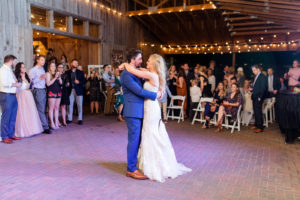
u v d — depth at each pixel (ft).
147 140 11.02
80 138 17.69
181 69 26.21
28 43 23.90
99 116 26.35
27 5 23.63
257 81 20.08
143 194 9.61
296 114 16.56
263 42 43.45
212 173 11.78
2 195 9.30
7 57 15.98
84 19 31.53
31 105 17.71
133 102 10.85
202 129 21.24
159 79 11.37
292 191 10.05
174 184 10.55
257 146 16.34
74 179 10.83
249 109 22.47
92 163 12.85
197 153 14.74
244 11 23.08
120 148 15.52
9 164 12.43
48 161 12.99
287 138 17.20
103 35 35.32
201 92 25.09
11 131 16.60
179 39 48.21
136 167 11.30
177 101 26.96
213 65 30.01
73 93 22.40
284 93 17.16
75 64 21.85
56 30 27.14
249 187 10.36
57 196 9.31
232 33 39.37
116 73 25.41
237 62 54.70
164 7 39.52
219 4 23.68
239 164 13.01
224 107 20.62
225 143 16.97
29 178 10.82
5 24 21.67
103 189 9.95
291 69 22.36
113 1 37.11
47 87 19.80
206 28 43.11
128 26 41.19
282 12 19.97
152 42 48.19
